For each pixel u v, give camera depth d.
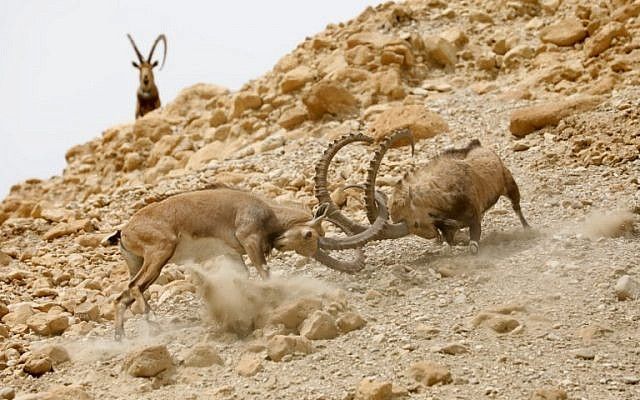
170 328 22.14
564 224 26.06
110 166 52.47
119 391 18.17
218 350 19.92
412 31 51.38
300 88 47.47
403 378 17.38
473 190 24.00
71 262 30.59
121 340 21.17
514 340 18.77
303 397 16.95
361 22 54.22
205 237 21.70
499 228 26.38
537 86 41.53
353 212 30.38
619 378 16.75
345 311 20.80
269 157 40.12
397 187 24.20
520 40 47.84
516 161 32.97
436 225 23.92
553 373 17.14
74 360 20.53
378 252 25.89
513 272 22.53
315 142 40.31
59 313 23.81
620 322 19.23
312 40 52.97
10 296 27.09
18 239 36.78
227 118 49.19
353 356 18.67
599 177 29.97
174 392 17.86
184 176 41.34
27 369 19.86
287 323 20.27
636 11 44.38
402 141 36.84
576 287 21.14
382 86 44.16
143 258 21.88
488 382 16.97
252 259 21.53
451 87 44.44
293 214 22.39
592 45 42.03
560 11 50.28
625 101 35.53
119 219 36.97
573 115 35.19
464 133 37.25
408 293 22.14
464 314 20.47
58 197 52.22
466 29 50.75
